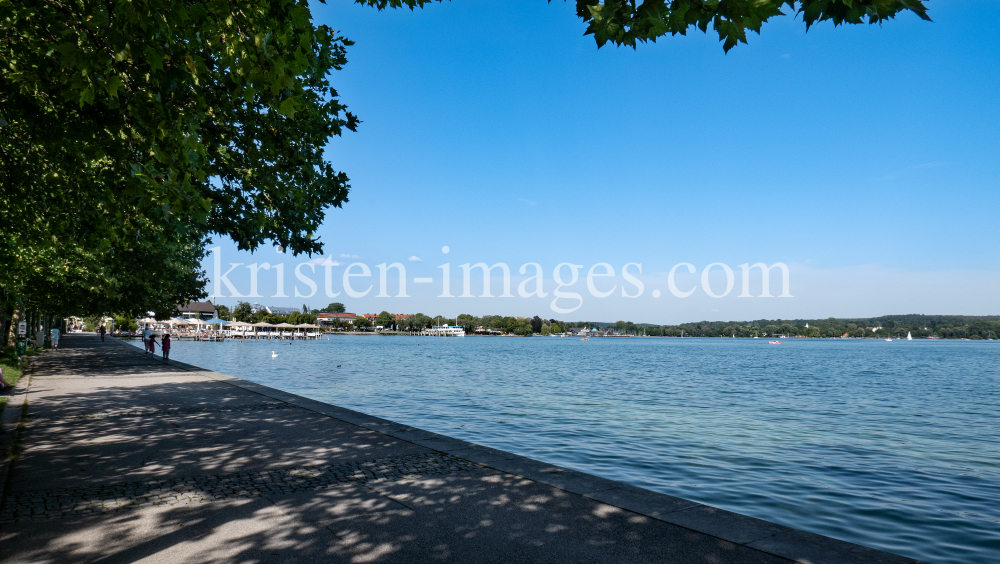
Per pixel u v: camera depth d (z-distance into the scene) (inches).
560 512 212.4
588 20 139.9
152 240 386.6
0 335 959.0
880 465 488.1
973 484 424.5
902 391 1258.0
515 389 1141.1
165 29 168.6
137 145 202.5
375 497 231.5
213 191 293.7
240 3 167.0
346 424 397.7
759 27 128.7
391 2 248.8
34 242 365.1
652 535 188.4
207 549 178.4
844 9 116.9
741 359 3186.5
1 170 268.1
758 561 165.9
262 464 285.7
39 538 186.4
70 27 165.8
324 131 315.3
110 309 1019.9
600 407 864.3
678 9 133.6
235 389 608.1
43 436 355.9
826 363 2765.7
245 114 279.0
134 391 588.7
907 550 287.7
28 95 196.4
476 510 215.0
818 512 350.6
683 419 750.5
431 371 1683.1
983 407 957.8
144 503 224.1
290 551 176.9
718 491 393.1
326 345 4424.2
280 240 335.9
